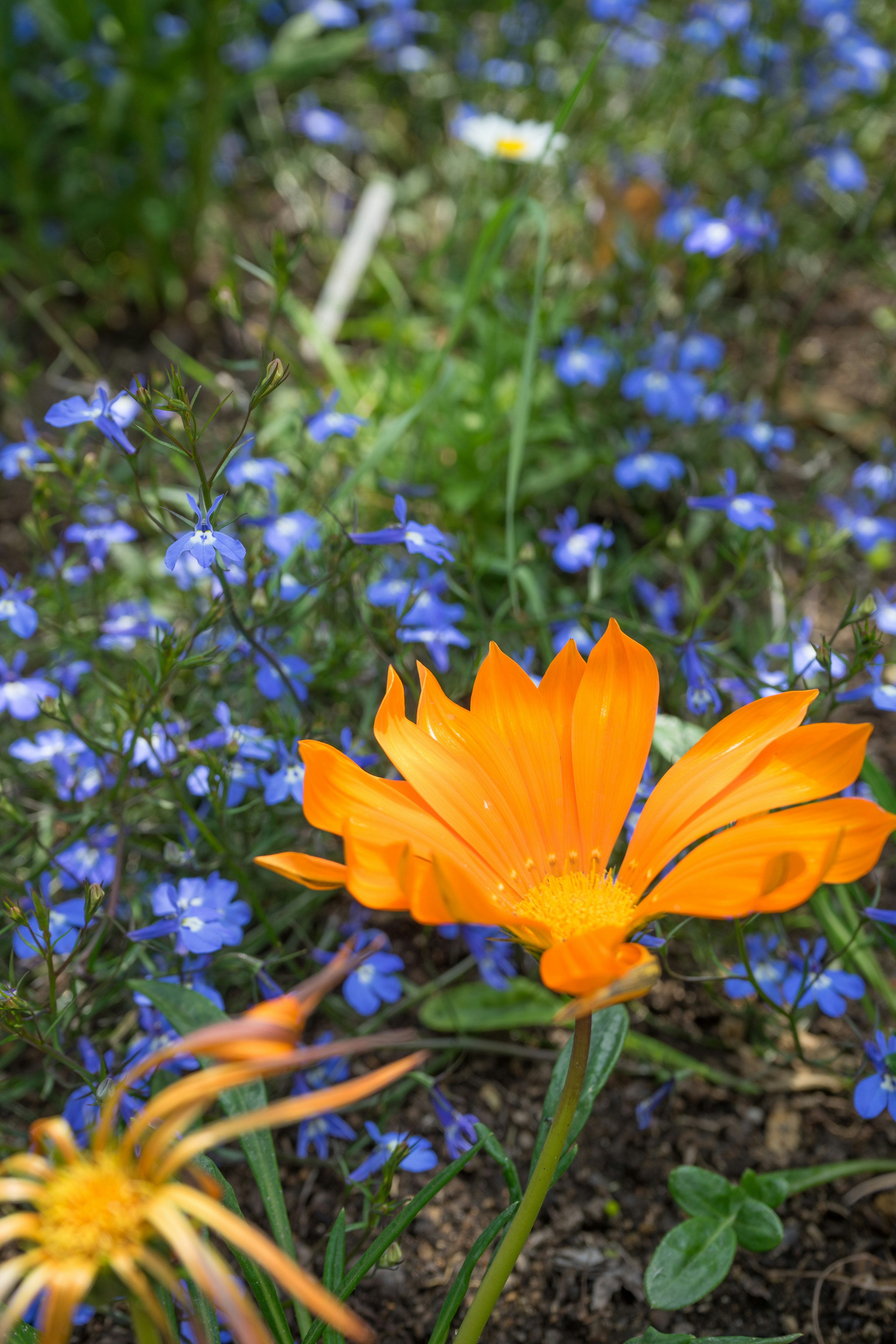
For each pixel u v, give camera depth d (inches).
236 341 22.9
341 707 16.0
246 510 15.6
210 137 22.5
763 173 23.9
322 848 14.7
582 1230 13.4
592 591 15.5
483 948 14.1
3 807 13.6
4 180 23.4
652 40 25.9
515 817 10.8
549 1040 14.7
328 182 26.2
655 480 17.3
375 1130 12.7
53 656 16.5
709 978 12.5
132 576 17.5
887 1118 14.2
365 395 20.1
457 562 15.2
